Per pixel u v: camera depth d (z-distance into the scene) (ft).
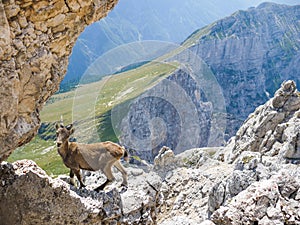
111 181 35.14
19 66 26.32
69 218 33.37
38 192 32.71
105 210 35.09
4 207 33.27
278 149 108.17
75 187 36.24
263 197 33.78
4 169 33.68
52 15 27.17
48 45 28.27
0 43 24.03
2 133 25.96
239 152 120.37
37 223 32.76
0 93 24.95
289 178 35.68
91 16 30.19
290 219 31.91
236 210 33.53
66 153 34.60
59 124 34.47
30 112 28.71
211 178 82.79
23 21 25.79
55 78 30.30
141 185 37.04
